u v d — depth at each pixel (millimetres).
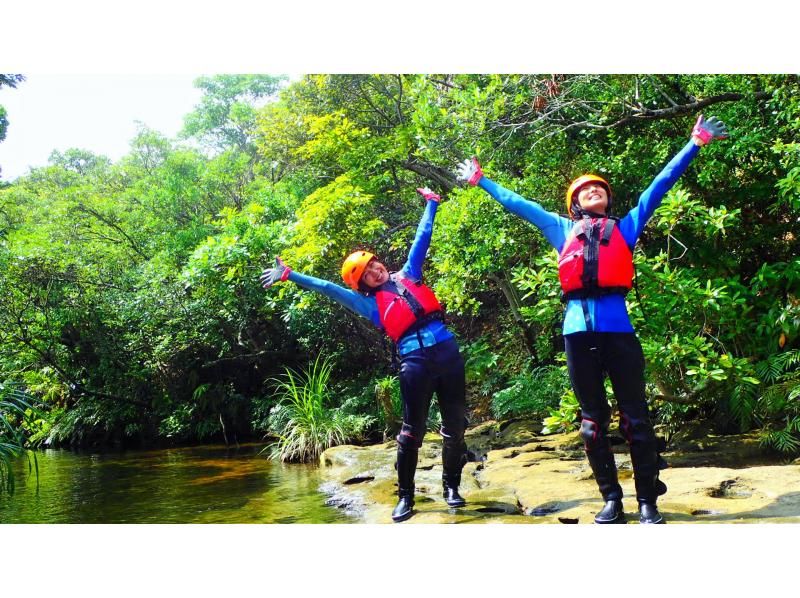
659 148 7043
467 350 10328
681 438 6016
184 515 5430
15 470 9258
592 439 3518
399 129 10422
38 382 14102
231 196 17938
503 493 4699
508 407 8297
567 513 3824
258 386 12922
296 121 14008
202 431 12008
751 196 6750
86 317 13133
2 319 12703
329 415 9336
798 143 5762
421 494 5004
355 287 4301
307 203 10078
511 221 7375
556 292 5879
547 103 7633
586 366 3510
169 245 15180
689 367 5566
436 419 8805
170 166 17828
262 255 11008
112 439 13148
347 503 5152
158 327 13055
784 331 5805
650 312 5773
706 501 3857
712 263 6695
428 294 4199
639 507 3484
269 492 6137
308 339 11570
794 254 6949
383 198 11305
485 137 7797
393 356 4293
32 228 16641
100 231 16578
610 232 3504
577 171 7676
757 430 5926
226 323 12547
